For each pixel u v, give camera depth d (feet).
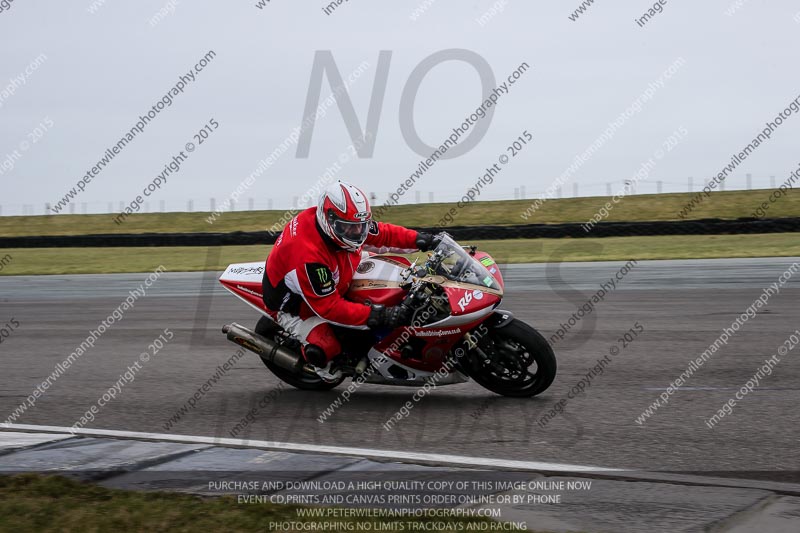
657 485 45.19
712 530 38.37
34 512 40.65
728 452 51.55
